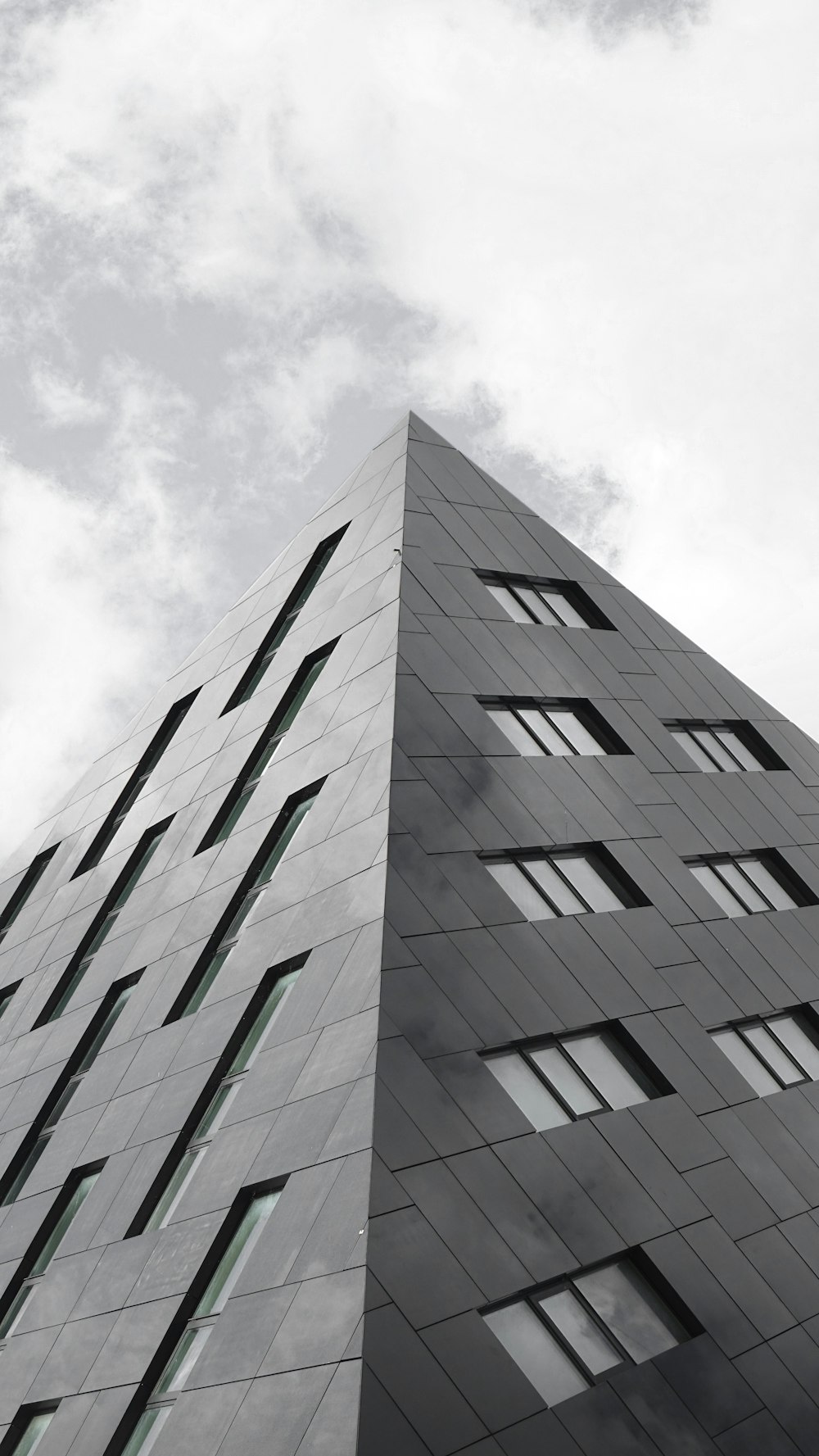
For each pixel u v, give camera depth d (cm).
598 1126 2503
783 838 3866
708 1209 2497
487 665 3497
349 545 4144
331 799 3016
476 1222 2116
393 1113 2172
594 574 4469
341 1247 1995
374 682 3247
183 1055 2938
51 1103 3484
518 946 2711
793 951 3406
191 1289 2320
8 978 4397
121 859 4212
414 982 2422
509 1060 2495
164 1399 2236
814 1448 2230
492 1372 1927
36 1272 2947
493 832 2941
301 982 2603
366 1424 1742
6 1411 2564
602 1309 2209
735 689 4491
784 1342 2358
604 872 3209
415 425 4544
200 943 3266
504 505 4447
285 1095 2388
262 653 4291
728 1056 2941
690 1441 2088
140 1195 2703
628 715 3838
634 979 2900
